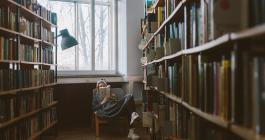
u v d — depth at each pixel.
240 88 1.27
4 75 3.12
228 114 1.40
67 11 6.35
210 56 1.88
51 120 5.01
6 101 3.20
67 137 4.93
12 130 3.39
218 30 1.44
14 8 3.49
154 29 4.15
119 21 6.61
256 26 1.07
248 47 1.28
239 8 1.27
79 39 6.45
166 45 3.08
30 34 4.00
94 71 6.51
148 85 4.41
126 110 5.00
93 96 5.58
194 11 2.07
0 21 3.04
